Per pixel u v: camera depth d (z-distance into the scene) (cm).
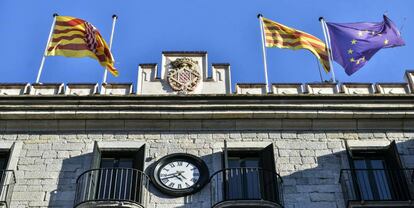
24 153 2044
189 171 1998
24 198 1914
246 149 2058
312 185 1962
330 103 2166
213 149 2066
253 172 1955
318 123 2148
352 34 2575
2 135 2098
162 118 2133
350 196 1920
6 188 1912
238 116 2134
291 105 2152
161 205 1906
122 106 2134
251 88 2269
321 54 2541
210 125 2133
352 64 2502
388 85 2302
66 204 1898
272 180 1927
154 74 2302
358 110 2158
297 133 2125
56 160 2028
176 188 1947
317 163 2030
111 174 1936
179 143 2086
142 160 1997
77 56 2461
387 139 2114
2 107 2125
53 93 2239
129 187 1916
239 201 1831
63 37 2494
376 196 1936
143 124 2131
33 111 2128
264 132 2123
